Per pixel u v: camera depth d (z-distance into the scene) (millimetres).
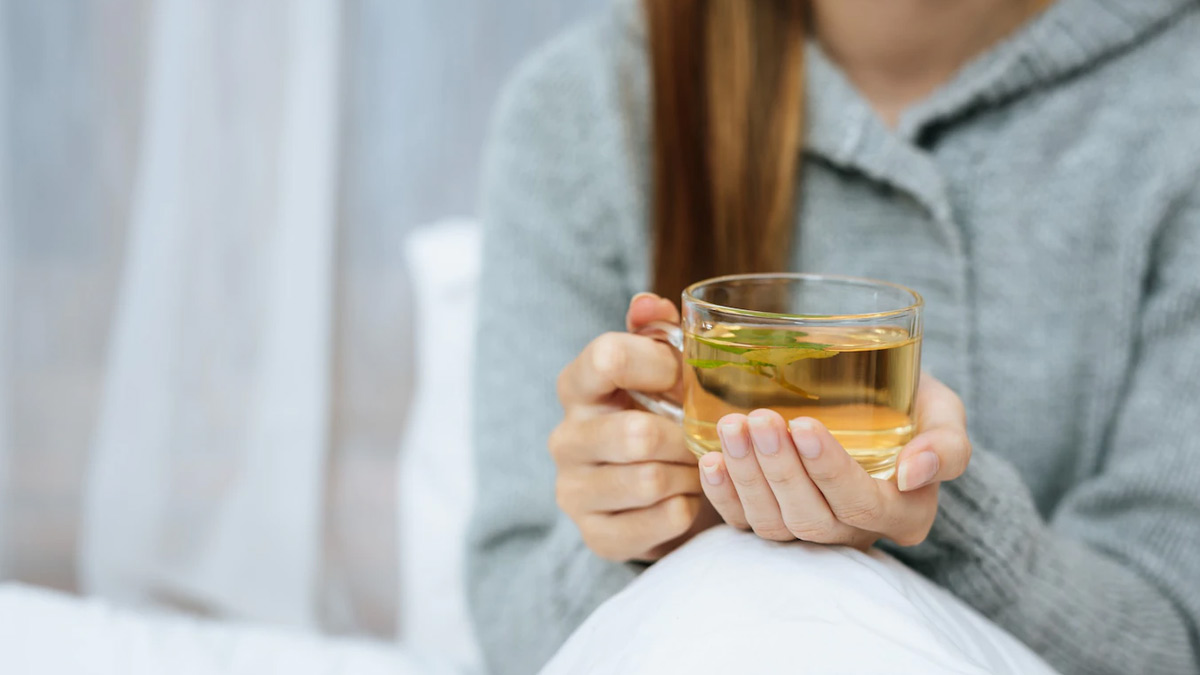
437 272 1396
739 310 638
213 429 1960
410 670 1040
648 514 737
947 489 742
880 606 633
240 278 1925
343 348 2008
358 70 1912
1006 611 766
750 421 620
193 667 1002
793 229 984
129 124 2059
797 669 602
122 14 2014
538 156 1057
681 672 611
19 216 2100
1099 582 819
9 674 971
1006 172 957
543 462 954
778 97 944
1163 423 897
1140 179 934
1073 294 952
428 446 1353
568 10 1858
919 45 979
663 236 945
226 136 1887
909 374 645
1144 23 928
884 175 951
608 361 708
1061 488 984
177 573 1979
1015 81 944
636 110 1045
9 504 2197
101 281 2129
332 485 2059
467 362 1354
